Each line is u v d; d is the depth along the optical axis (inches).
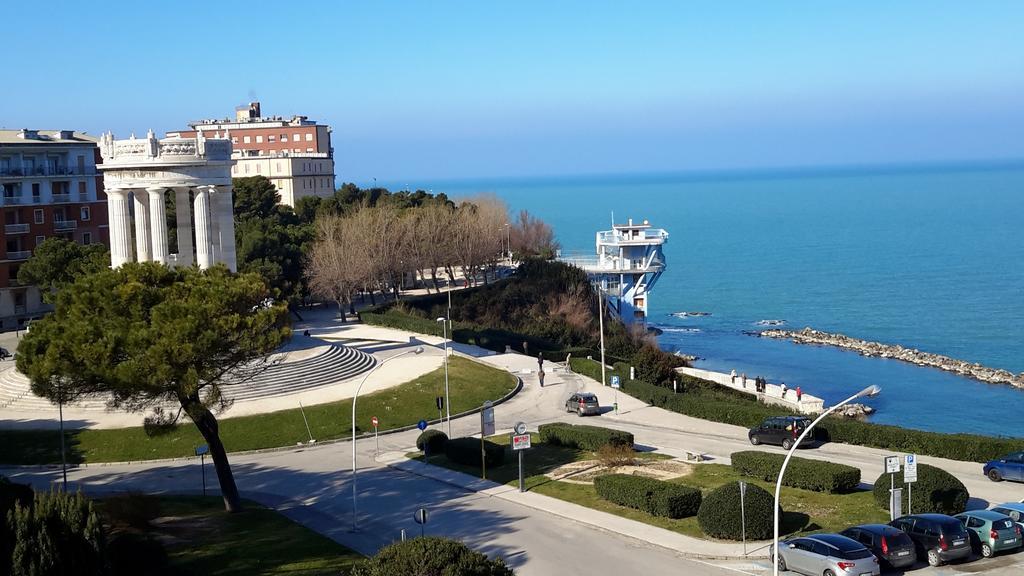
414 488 2389.3
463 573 1236.5
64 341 1913.1
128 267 2098.9
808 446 2605.8
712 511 1868.8
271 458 2773.1
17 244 4894.2
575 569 1748.3
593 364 3789.4
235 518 2127.2
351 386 3341.5
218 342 1982.0
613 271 5605.3
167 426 2133.4
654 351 3725.4
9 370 3545.8
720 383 3912.4
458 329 4522.6
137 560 1646.2
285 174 7623.0
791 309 7219.5
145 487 2484.0
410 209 5964.6
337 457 2751.0
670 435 2827.3
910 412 4079.7
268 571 1736.0
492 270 6195.9
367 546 1946.4
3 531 1401.3
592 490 2236.7
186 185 3371.1
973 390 4490.7
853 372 4972.9
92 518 1445.6
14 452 2758.4
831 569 1574.8
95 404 3097.9
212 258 3479.3
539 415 3164.4
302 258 5118.1
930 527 1697.8
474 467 2524.6
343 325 4724.4
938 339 5866.1
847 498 2062.0
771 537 1861.5
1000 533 1722.4
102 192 5408.5
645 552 1830.7
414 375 3506.4
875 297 7568.9
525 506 2172.7
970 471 2290.8
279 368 3326.8
